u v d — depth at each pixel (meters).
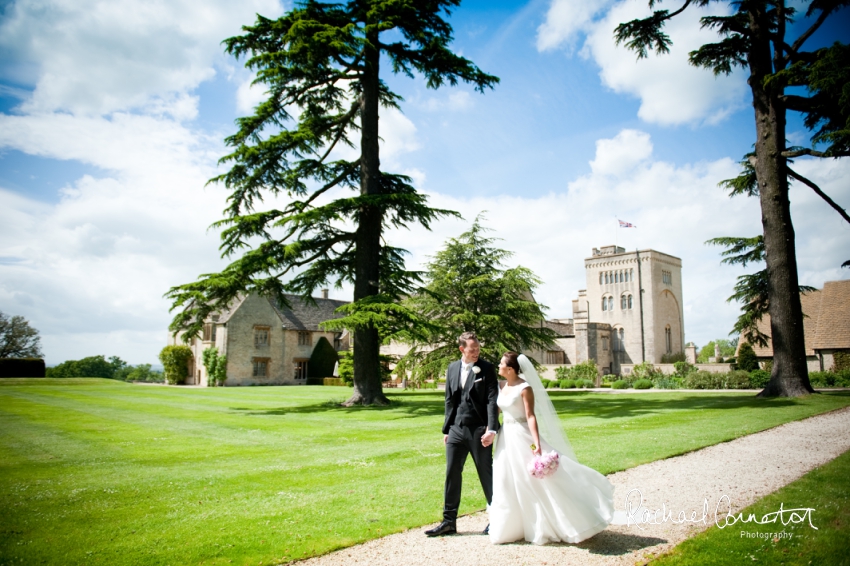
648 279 71.56
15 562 4.43
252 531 5.12
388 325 19.11
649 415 14.30
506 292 28.25
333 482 7.28
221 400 24.58
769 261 18.91
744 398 18.75
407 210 20.52
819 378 26.75
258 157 19.52
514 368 5.20
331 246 21.75
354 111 22.28
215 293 19.19
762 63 19.28
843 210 18.62
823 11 17.88
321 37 17.80
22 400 24.34
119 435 12.62
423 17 20.86
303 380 53.25
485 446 5.06
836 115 17.89
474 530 5.16
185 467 8.64
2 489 7.12
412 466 8.26
